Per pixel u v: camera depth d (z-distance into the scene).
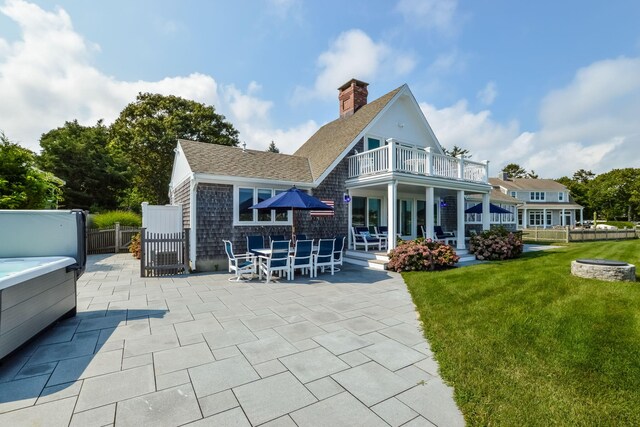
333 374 3.00
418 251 8.80
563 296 5.53
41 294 3.78
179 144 10.65
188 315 4.86
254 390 2.70
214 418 2.29
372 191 13.33
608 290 5.83
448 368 3.05
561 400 2.49
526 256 11.70
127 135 26.42
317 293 6.36
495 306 5.06
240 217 9.73
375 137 13.28
